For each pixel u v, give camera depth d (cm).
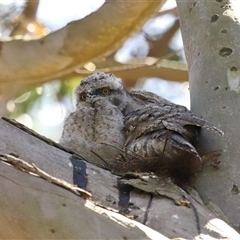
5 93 1486
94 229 557
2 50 1191
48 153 664
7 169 584
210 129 702
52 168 654
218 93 772
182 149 698
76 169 657
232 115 745
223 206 680
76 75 1400
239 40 815
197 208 623
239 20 838
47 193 571
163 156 729
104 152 816
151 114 770
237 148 715
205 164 717
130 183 647
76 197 568
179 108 788
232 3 862
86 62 1205
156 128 746
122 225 554
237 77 781
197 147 747
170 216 611
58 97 1523
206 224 604
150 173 668
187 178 728
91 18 1147
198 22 862
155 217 612
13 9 1580
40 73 1218
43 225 568
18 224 577
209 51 819
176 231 598
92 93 918
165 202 629
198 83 805
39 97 1521
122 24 1146
